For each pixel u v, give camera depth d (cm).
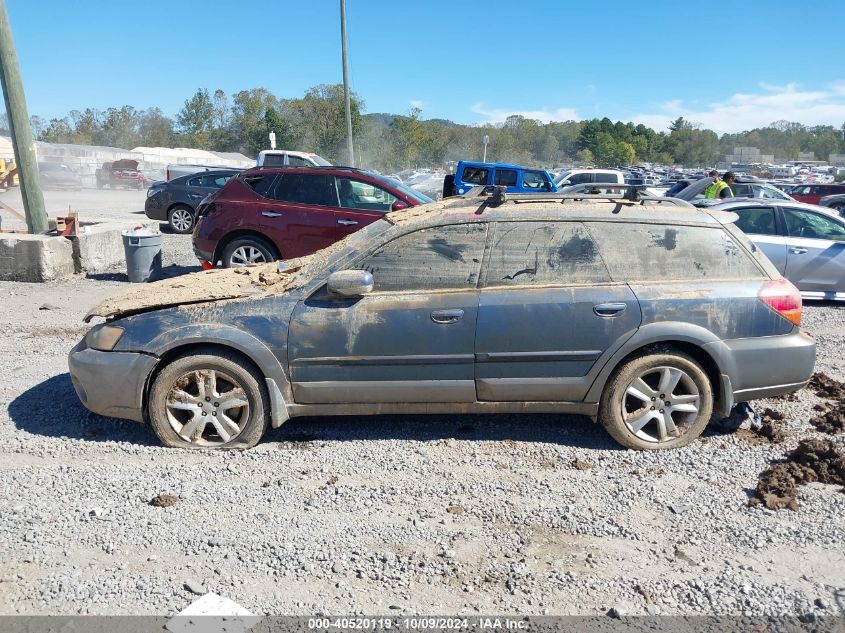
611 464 441
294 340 441
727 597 312
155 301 464
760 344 452
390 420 509
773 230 939
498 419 513
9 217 2097
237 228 920
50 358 658
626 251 455
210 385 448
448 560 338
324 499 394
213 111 7712
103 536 354
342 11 2225
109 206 2583
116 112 8006
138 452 451
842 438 481
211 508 384
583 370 449
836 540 358
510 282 450
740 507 390
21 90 1102
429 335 442
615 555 344
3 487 402
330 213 918
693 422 459
